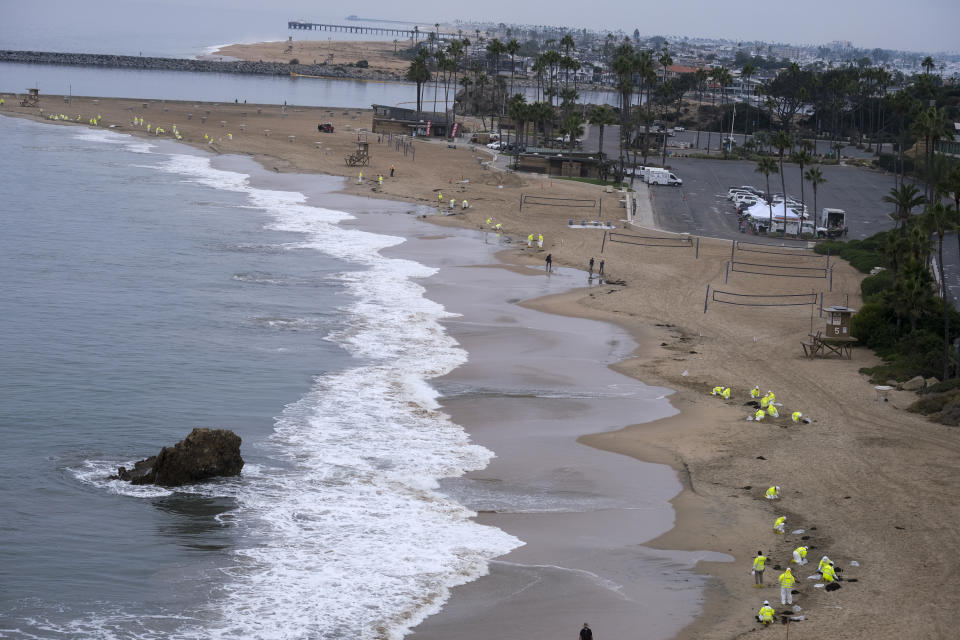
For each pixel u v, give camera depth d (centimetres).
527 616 3238
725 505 4191
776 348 6950
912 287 6819
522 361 6341
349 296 7881
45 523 3841
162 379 5628
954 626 3105
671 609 3278
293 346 6406
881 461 4728
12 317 6712
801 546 3775
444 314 7475
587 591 3412
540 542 3803
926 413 5512
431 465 4562
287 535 3812
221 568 3538
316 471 4434
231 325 6838
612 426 5181
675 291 8688
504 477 4456
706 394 5816
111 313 6975
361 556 3656
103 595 3328
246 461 4519
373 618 3222
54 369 5706
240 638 3088
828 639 3022
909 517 4062
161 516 3941
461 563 3616
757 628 3119
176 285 7900
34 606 3238
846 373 6350
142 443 4712
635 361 6456
